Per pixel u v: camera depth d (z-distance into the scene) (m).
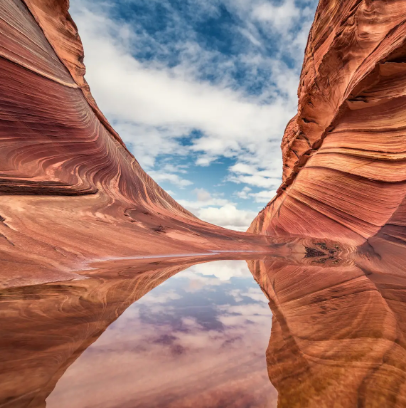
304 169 18.88
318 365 1.38
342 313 2.43
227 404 0.98
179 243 8.97
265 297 3.08
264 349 1.57
